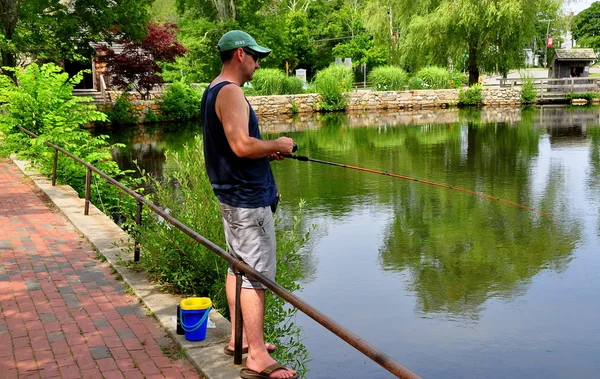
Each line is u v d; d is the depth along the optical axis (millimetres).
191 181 4723
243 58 2744
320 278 6012
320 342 4625
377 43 37375
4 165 10023
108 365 3184
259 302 2895
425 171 12289
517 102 31672
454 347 4496
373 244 7160
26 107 9789
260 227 2797
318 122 24703
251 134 2736
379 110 30656
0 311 3949
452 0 30312
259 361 2904
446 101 31500
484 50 31312
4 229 6062
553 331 4719
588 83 32375
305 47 48438
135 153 15805
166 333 3568
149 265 4484
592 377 4023
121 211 8258
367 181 11289
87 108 10109
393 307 5281
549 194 9789
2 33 17781
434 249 6930
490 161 13383
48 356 3295
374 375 4078
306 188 10727
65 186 8039
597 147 15102
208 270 4367
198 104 27031
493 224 8016
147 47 25344
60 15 20109
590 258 6508
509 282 5848
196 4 38438
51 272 4734
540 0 29547
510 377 4031
